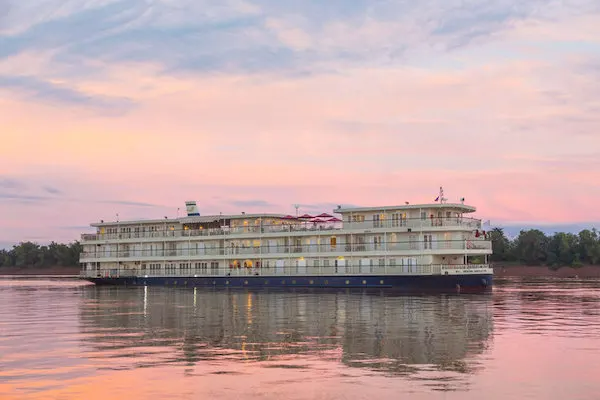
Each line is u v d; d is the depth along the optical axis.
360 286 97.06
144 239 121.12
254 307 65.75
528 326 46.69
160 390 26.27
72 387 26.89
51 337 41.91
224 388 26.47
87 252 128.75
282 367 30.59
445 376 28.45
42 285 138.12
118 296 88.81
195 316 56.06
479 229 98.56
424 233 95.19
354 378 28.06
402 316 54.56
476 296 82.44
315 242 104.69
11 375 29.23
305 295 86.31
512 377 28.30
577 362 31.73
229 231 114.38
